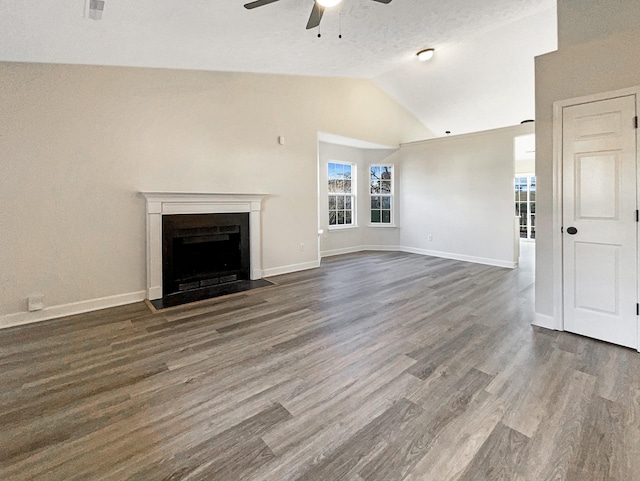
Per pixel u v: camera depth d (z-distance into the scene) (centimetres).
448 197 651
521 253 714
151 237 383
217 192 431
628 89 235
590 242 260
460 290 418
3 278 303
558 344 254
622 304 247
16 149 304
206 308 352
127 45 293
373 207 771
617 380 201
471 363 226
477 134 600
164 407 182
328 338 272
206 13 249
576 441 150
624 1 234
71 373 219
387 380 206
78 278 341
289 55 385
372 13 305
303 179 543
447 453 145
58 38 260
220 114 438
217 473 136
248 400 187
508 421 166
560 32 266
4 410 179
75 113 333
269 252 504
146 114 378
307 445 152
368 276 501
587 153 257
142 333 285
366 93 636
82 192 340
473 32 411
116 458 145
